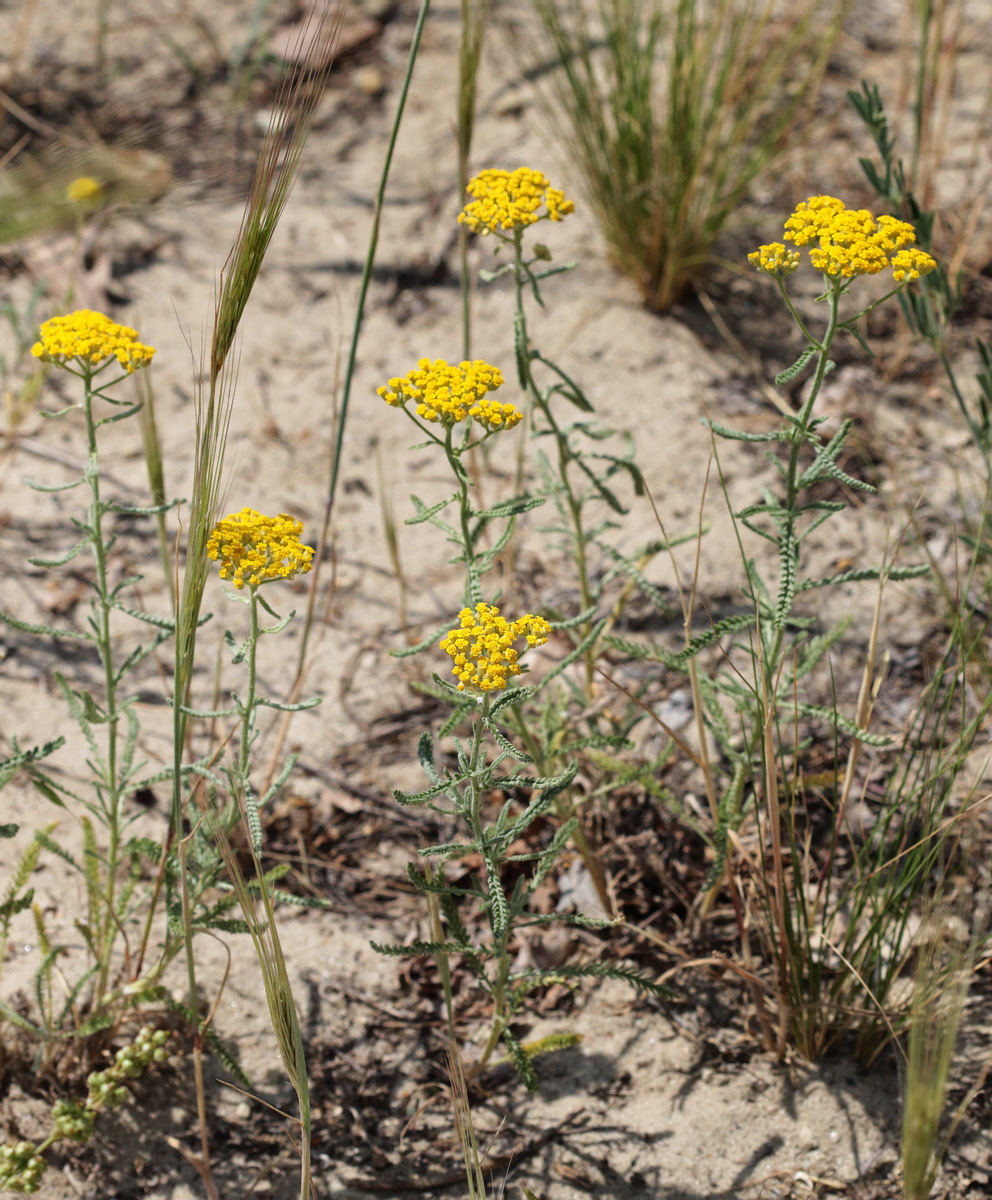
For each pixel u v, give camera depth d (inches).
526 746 69.2
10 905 66.8
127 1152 67.4
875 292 83.0
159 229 88.8
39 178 76.9
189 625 62.7
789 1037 68.4
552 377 79.5
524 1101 68.1
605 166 83.0
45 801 71.7
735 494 76.7
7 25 105.8
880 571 66.4
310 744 72.9
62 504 77.2
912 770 71.3
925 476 76.7
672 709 72.7
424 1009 69.2
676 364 79.7
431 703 73.6
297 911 70.5
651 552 69.4
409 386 64.6
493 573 75.8
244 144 95.7
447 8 105.0
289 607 75.4
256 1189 67.1
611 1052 68.6
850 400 78.3
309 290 85.3
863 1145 67.2
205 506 62.1
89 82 100.5
